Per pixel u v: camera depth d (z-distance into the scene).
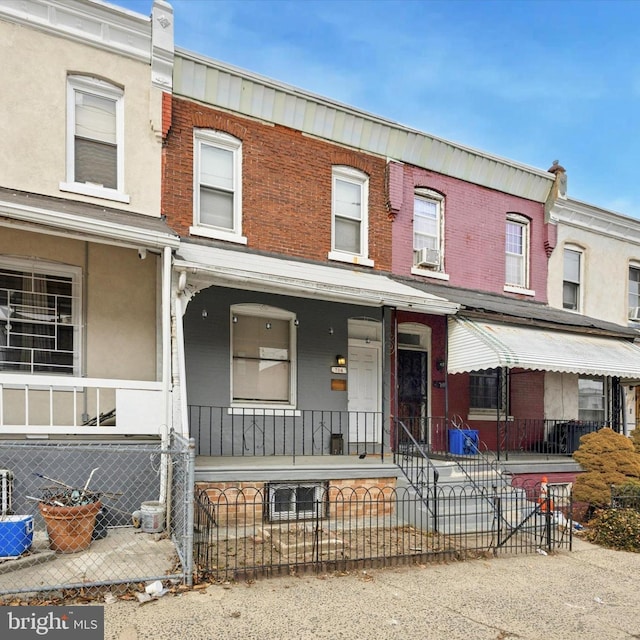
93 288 7.91
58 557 5.55
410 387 11.23
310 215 10.27
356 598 5.09
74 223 6.34
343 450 9.95
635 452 9.20
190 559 5.17
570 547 7.30
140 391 6.87
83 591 4.81
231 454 8.94
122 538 6.25
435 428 11.20
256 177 9.74
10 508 6.43
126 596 4.82
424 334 11.52
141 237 6.77
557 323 10.98
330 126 10.50
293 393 9.69
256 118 9.80
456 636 4.42
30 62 7.82
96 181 8.34
